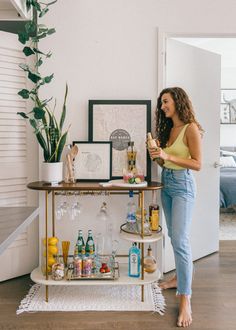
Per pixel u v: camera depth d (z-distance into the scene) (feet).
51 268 8.68
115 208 9.80
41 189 8.23
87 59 9.59
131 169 9.04
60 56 9.57
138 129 9.55
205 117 11.34
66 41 9.55
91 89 9.64
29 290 9.09
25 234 9.98
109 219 9.65
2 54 9.29
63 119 8.86
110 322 7.60
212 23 9.60
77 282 8.22
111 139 9.57
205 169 11.50
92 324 7.52
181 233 8.02
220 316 7.81
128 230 8.84
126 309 8.13
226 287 9.34
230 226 15.84
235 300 8.58
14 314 7.93
